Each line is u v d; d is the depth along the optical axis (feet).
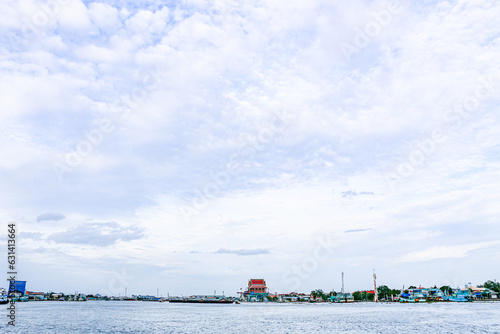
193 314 461.37
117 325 295.07
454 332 231.91
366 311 492.95
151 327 281.74
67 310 527.40
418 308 538.88
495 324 276.41
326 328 269.03
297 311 524.52
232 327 281.54
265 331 252.83
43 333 237.45
